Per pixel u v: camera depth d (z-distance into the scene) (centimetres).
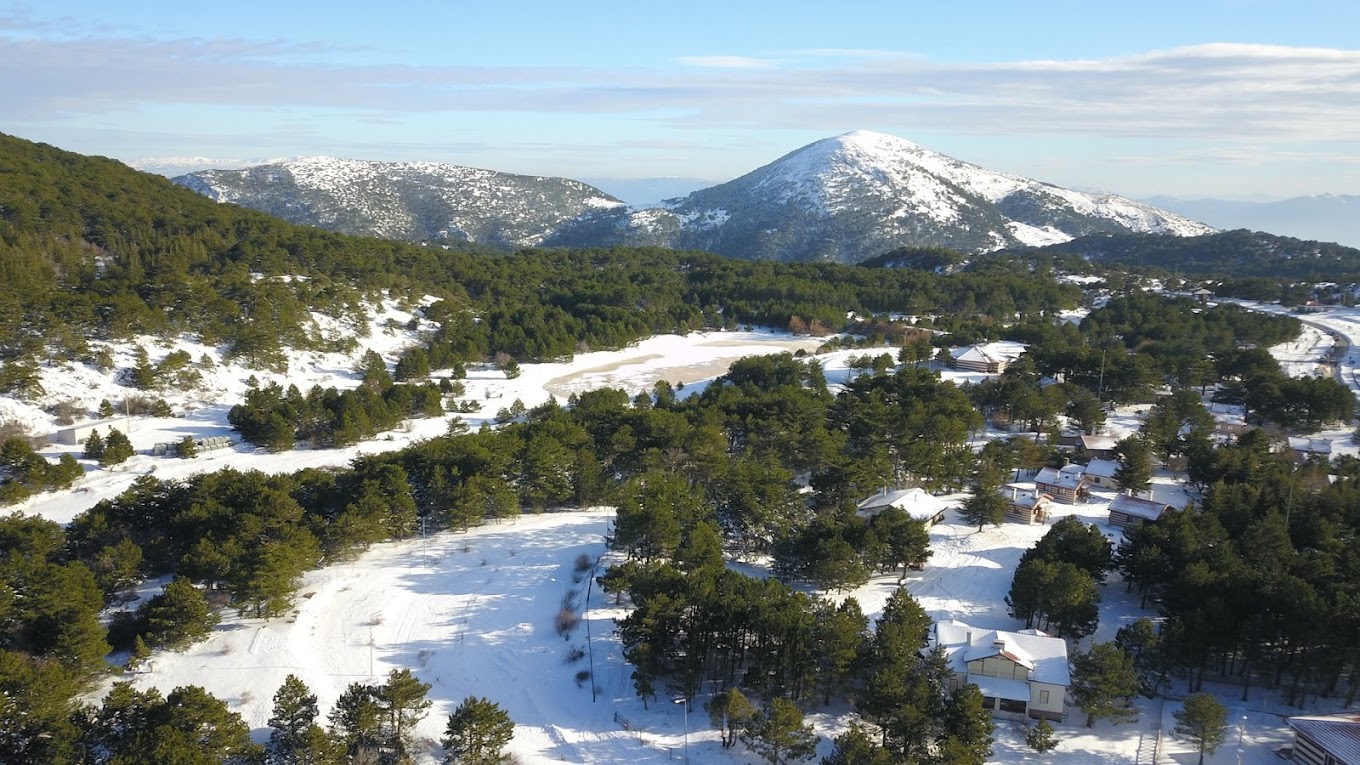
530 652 7481
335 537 8900
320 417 14150
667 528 8381
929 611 8038
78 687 6375
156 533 9156
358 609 8162
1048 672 6475
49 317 15075
